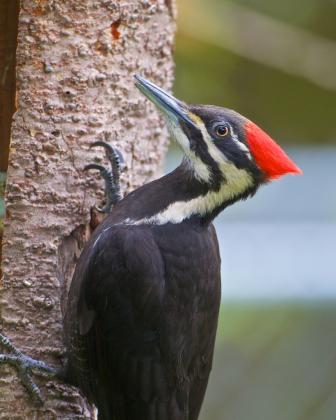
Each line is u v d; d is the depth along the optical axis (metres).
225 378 15.65
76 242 11.48
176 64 16.55
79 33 11.40
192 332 11.05
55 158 11.34
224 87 17.03
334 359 15.59
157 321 10.81
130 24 11.72
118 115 11.74
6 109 11.84
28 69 11.28
